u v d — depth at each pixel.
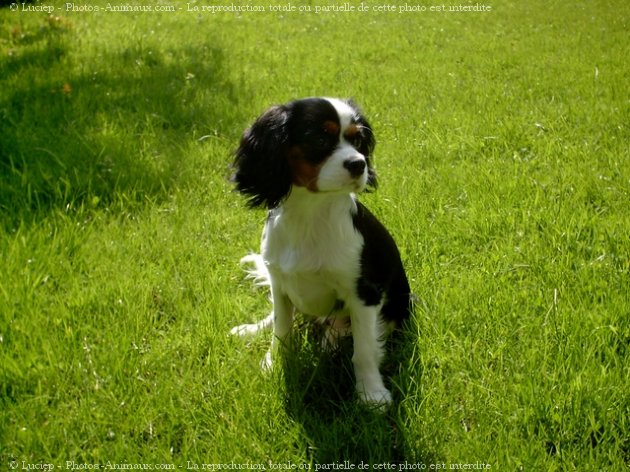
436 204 2.21
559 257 1.95
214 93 3.19
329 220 1.64
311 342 1.75
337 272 1.65
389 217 2.13
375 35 4.64
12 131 2.53
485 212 2.14
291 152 1.63
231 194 2.30
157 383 1.65
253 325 1.82
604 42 4.16
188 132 2.72
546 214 2.11
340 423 1.57
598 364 1.64
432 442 1.53
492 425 1.55
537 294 1.84
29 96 2.97
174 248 2.05
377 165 2.46
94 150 2.45
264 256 1.71
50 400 1.64
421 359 1.68
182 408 1.61
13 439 1.55
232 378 1.66
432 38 4.52
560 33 4.51
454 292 1.83
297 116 1.63
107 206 2.22
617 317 1.74
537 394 1.58
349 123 1.63
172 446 1.56
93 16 4.92
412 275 1.93
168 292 1.91
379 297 1.68
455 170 2.39
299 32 4.73
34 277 1.90
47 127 2.60
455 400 1.61
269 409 1.59
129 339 1.74
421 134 2.72
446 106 3.06
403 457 1.54
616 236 2.00
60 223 2.08
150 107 2.90
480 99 3.13
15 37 4.09
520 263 1.94
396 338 1.79
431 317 1.78
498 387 1.62
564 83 3.32
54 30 4.28
